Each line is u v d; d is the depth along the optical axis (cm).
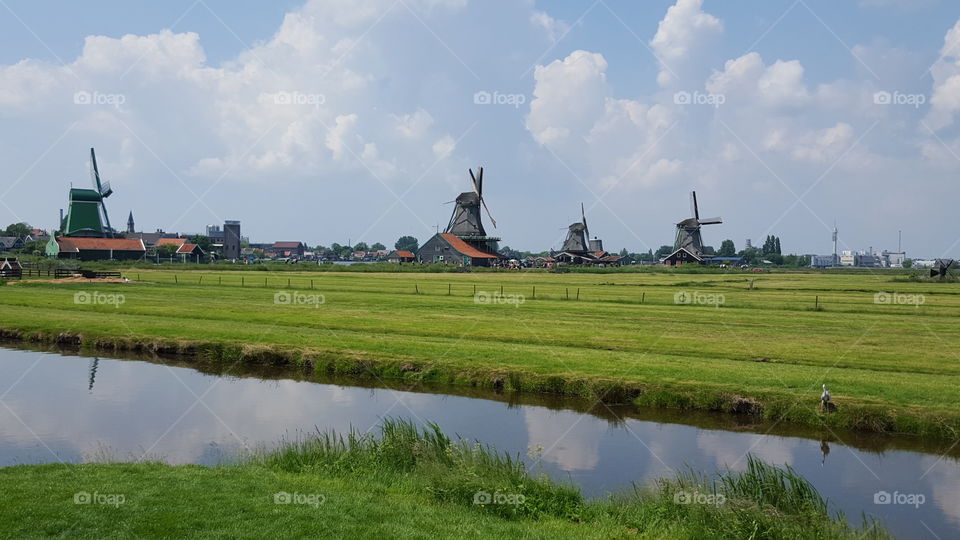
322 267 11731
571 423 2303
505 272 12456
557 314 4803
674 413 2447
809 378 2658
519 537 1227
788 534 1295
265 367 3150
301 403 2509
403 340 3512
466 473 1500
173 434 2078
